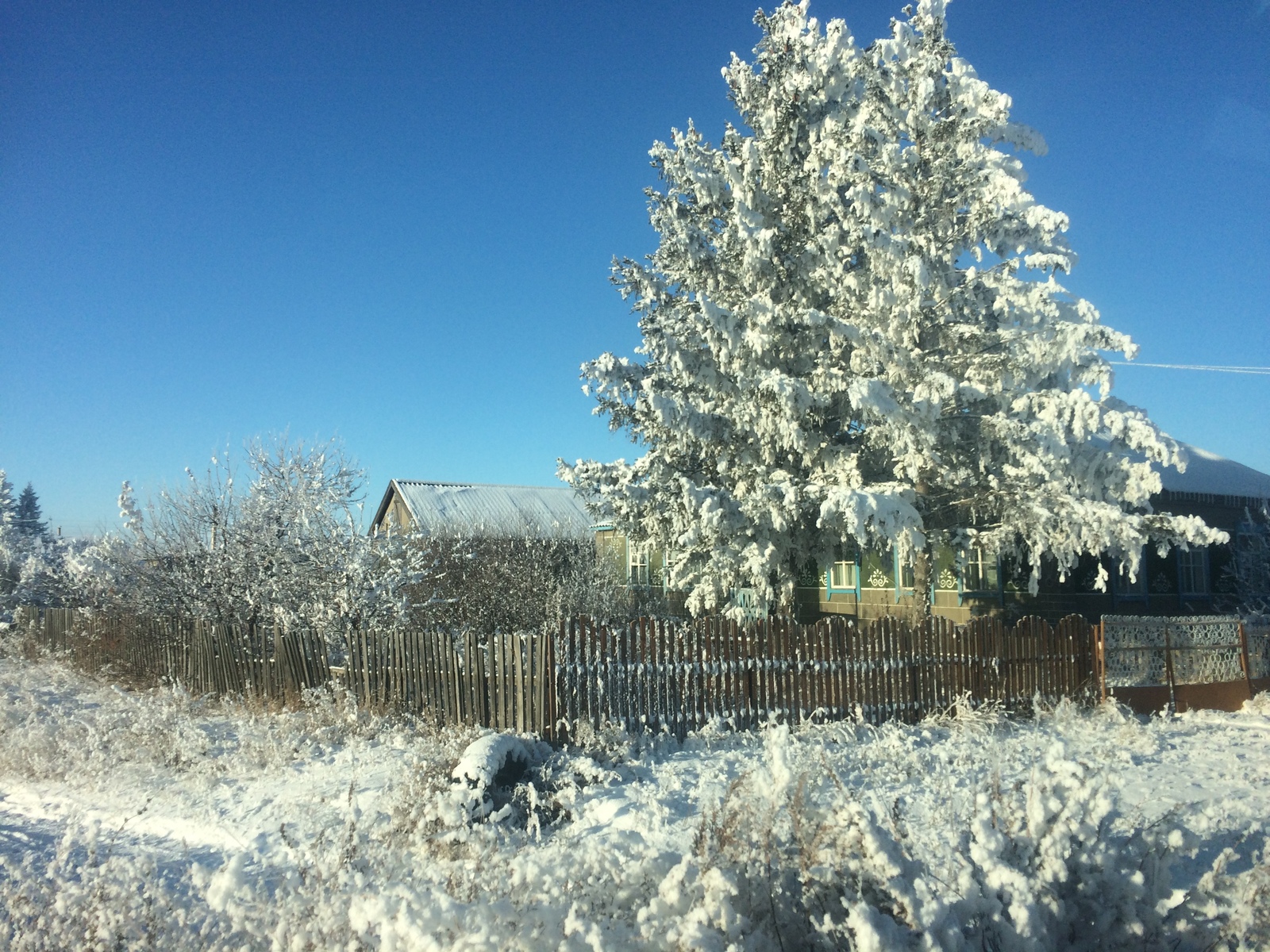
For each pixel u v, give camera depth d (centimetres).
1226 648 1305
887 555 2086
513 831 673
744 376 1328
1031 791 388
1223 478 2280
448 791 704
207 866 647
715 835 400
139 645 1756
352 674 1173
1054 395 1274
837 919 351
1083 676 1201
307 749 971
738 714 1002
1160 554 1291
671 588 1559
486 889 432
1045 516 1280
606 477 1512
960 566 1484
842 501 1193
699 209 1472
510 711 966
